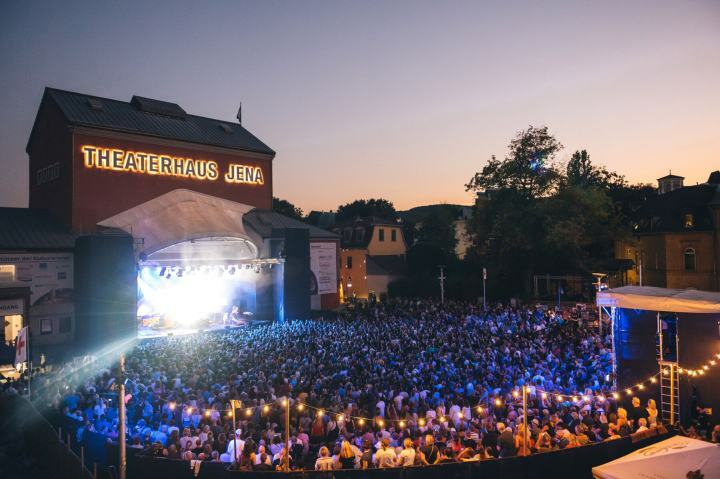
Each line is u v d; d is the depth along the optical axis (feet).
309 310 153.89
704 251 156.97
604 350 72.84
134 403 54.60
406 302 172.96
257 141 178.40
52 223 131.54
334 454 40.32
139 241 126.00
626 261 190.49
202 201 152.66
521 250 182.80
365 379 63.36
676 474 27.94
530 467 34.50
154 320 137.28
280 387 59.06
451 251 261.44
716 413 45.44
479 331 100.58
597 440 40.81
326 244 168.04
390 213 357.82
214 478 37.01
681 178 206.08
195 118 171.32
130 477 40.22
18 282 97.09
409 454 36.99
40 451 46.73
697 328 46.29
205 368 71.67
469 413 49.16
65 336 115.34
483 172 186.29
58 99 138.92
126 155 142.10
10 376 76.79
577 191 169.68
